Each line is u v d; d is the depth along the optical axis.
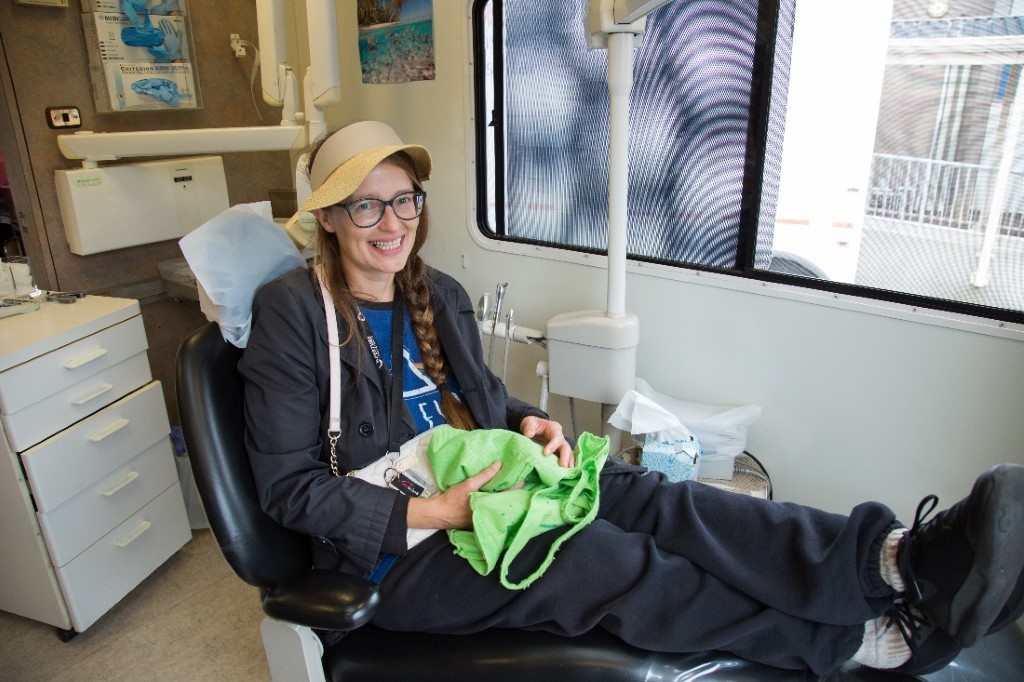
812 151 1.73
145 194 2.20
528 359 2.34
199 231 1.18
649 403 1.75
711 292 1.92
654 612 1.09
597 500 1.22
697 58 1.81
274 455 1.17
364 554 1.15
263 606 0.99
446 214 2.39
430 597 1.14
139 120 2.24
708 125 1.84
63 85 2.04
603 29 1.54
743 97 1.76
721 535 1.16
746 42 1.72
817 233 1.78
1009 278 1.55
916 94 1.59
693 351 2.00
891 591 1.05
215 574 2.06
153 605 1.94
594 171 2.07
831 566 1.04
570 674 1.05
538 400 2.34
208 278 1.17
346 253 1.29
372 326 1.34
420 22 2.21
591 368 1.86
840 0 1.59
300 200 1.84
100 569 1.79
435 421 1.39
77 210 2.04
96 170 2.07
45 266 2.08
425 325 1.37
